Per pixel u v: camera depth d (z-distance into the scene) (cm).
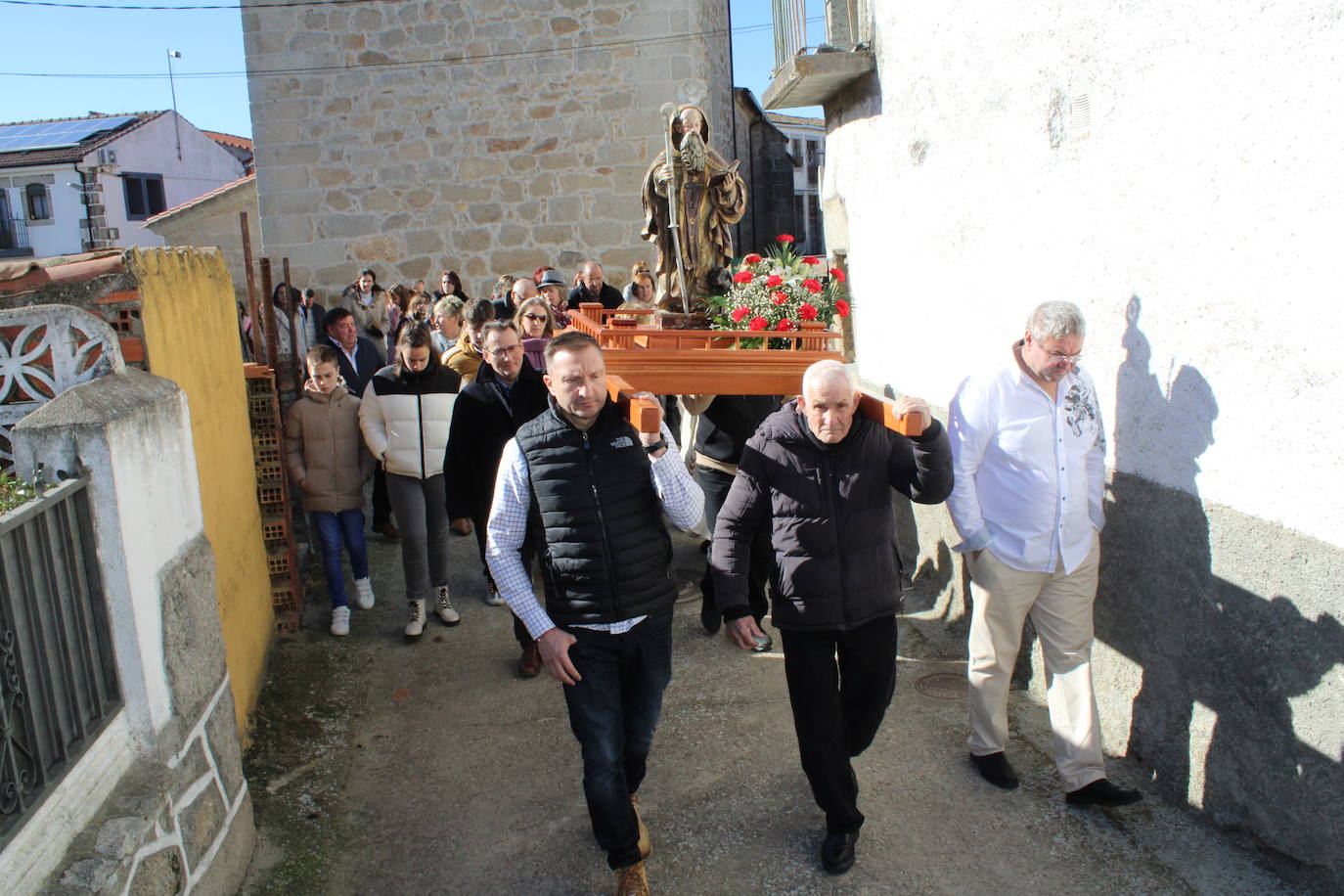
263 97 1188
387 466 513
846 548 307
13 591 210
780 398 508
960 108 457
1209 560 316
